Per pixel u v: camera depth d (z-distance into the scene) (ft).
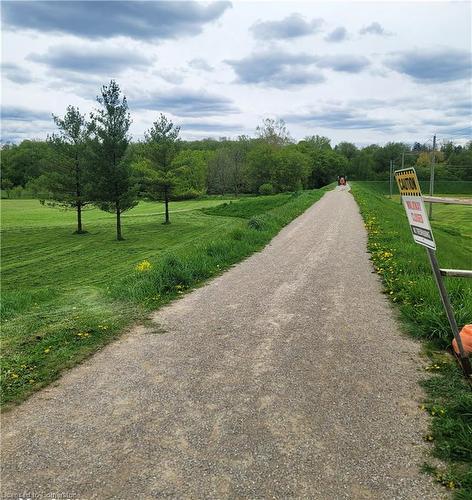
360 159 431.02
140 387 15.71
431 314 20.17
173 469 11.05
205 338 20.62
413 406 13.79
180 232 119.65
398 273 31.30
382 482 10.37
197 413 13.75
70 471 11.10
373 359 17.49
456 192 320.29
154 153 134.72
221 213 161.17
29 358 18.42
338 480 10.48
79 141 121.80
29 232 126.00
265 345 19.42
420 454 11.36
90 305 27.76
